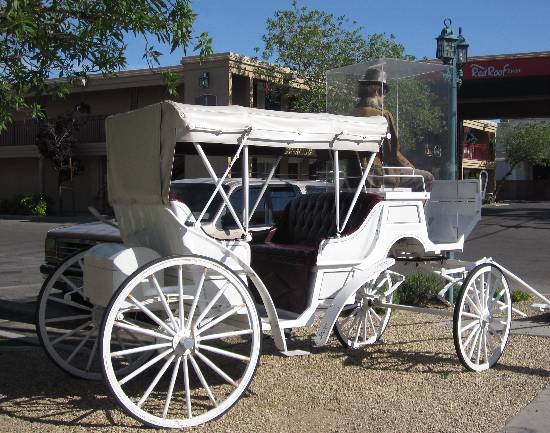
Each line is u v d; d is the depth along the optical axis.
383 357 7.52
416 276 10.20
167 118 5.57
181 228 5.62
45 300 6.64
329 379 6.69
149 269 5.19
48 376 6.79
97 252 5.80
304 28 26.02
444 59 10.20
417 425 5.42
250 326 5.62
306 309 6.41
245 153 5.94
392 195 6.98
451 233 7.89
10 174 37.19
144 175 5.86
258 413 5.70
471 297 7.04
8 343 8.05
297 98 27.22
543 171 57.31
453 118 9.55
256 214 9.11
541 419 5.55
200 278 5.52
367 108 8.20
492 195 47.31
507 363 7.23
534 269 14.97
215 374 6.82
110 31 7.42
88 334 6.76
